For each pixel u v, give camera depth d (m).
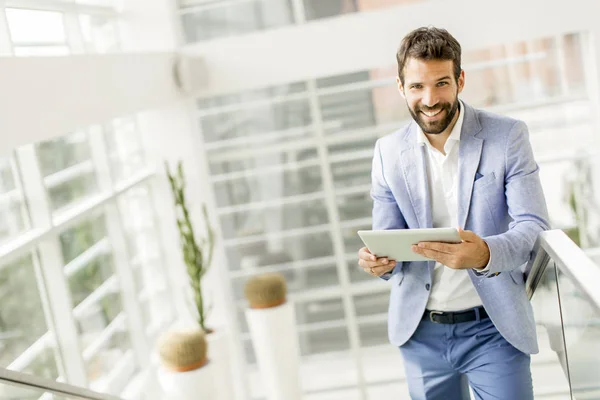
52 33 4.54
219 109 6.32
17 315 3.84
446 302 2.70
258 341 5.54
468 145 2.54
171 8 5.81
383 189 2.79
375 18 5.56
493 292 2.57
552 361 2.43
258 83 5.71
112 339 4.91
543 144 6.13
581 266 1.74
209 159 6.37
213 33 6.17
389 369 6.44
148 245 5.83
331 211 6.36
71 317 4.18
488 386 2.71
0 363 3.66
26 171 3.97
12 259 3.62
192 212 5.96
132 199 5.62
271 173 6.38
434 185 2.65
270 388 5.60
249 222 6.44
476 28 5.53
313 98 6.23
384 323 6.41
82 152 4.88
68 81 3.67
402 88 2.54
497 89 6.13
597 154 5.99
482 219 2.54
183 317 6.10
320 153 6.30
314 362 6.53
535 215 2.43
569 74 5.98
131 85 4.60
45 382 2.41
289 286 6.50
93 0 5.30
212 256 6.04
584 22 5.47
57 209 4.45
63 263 4.19
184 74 5.56
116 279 5.13
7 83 3.05
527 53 6.03
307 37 5.63
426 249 2.36
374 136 6.25
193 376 4.78
